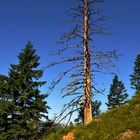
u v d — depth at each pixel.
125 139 13.12
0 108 33.88
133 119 14.97
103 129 15.50
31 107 35.28
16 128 33.03
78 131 16.39
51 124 20.48
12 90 34.75
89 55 21.16
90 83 20.91
